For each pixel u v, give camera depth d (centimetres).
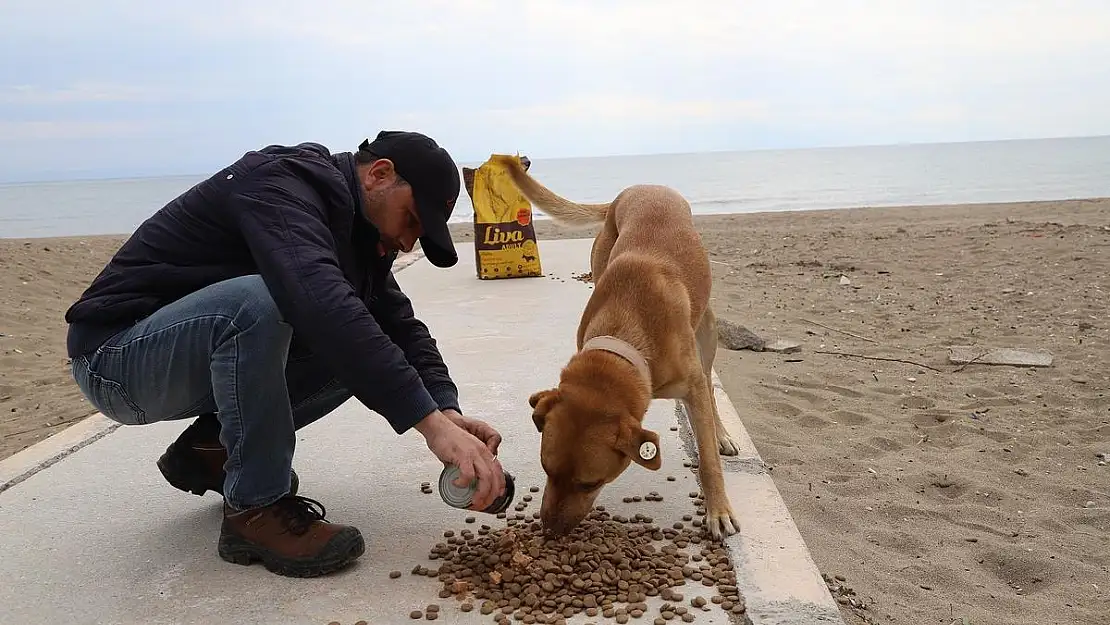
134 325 248
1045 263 970
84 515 302
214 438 273
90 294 250
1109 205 1933
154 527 290
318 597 242
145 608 238
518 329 581
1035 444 424
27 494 322
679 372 313
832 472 389
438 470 338
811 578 247
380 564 262
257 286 237
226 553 263
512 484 256
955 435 441
